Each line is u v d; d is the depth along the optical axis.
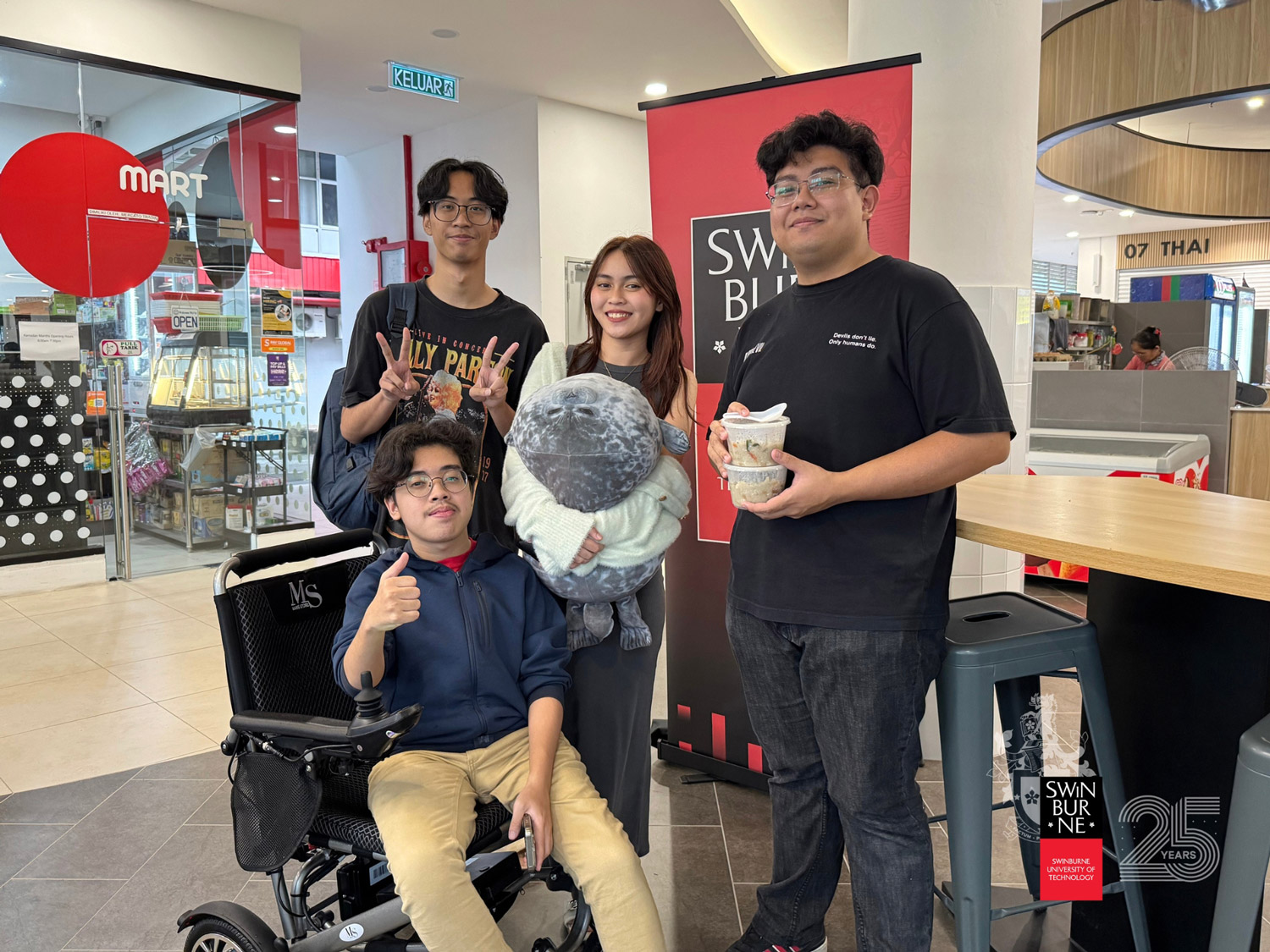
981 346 1.44
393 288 2.10
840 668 1.49
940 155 2.79
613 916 1.47
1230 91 5.12
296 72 5.55
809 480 1.38
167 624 4.41
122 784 2.77
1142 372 5.64
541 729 1.61
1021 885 2.13
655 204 2.59
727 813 2.54
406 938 1.66
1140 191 8.29
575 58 6.07
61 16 4.61
